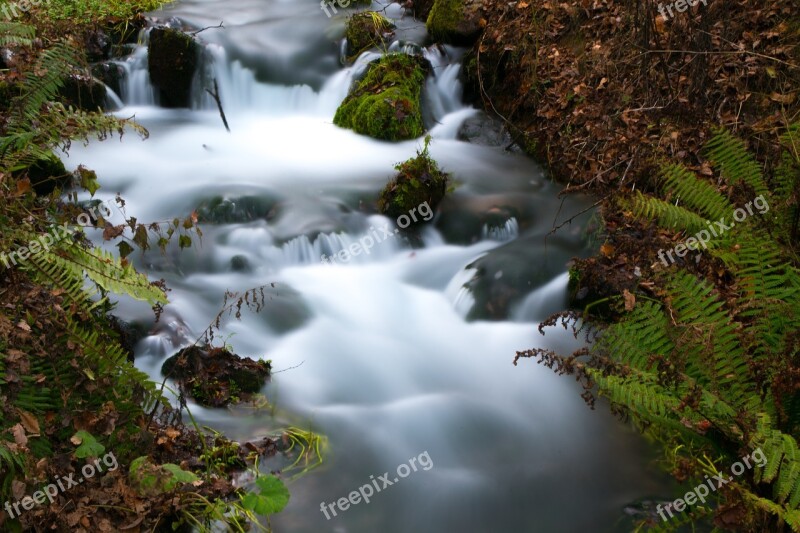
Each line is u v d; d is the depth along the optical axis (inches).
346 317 231.8
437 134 335.0
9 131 205.5
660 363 142.4
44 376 146.9
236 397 187.3
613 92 279.3
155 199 278.4
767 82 254.1
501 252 249.4
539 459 177.5
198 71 360.8
